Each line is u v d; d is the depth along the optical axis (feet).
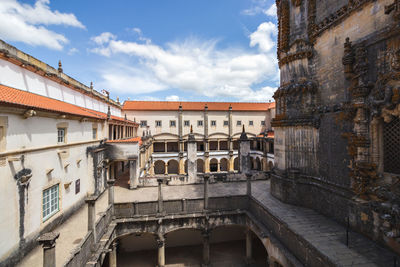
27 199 33.60
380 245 32.96
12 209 30.27
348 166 39.86
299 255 32.60
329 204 44.32
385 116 32.17
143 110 162.81
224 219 51.29
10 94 33.78
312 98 50.57
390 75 30.86
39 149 36.94
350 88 38.29
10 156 29.94
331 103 45.16
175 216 48.70
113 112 123.34
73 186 50.65
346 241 34.35
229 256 58.03
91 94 83.30
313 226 40.11
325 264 27.63
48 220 39.65
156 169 173.27
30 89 46.16
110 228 43.06
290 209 49.11
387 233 30.35
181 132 166.30
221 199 51.55
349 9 39.50
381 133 34.73
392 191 31.73
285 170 54.80
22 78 43.62
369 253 30.94
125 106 162.71
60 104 52.44
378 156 34.73
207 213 50.34
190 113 170.30
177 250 61.11
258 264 54.39
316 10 49.37
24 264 31.09
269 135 150.00
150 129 163.73
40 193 37.29
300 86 50.93
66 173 47.16
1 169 28.30
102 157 67.87
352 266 27.91
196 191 65.05
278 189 56.03
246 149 78.79
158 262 48.88
